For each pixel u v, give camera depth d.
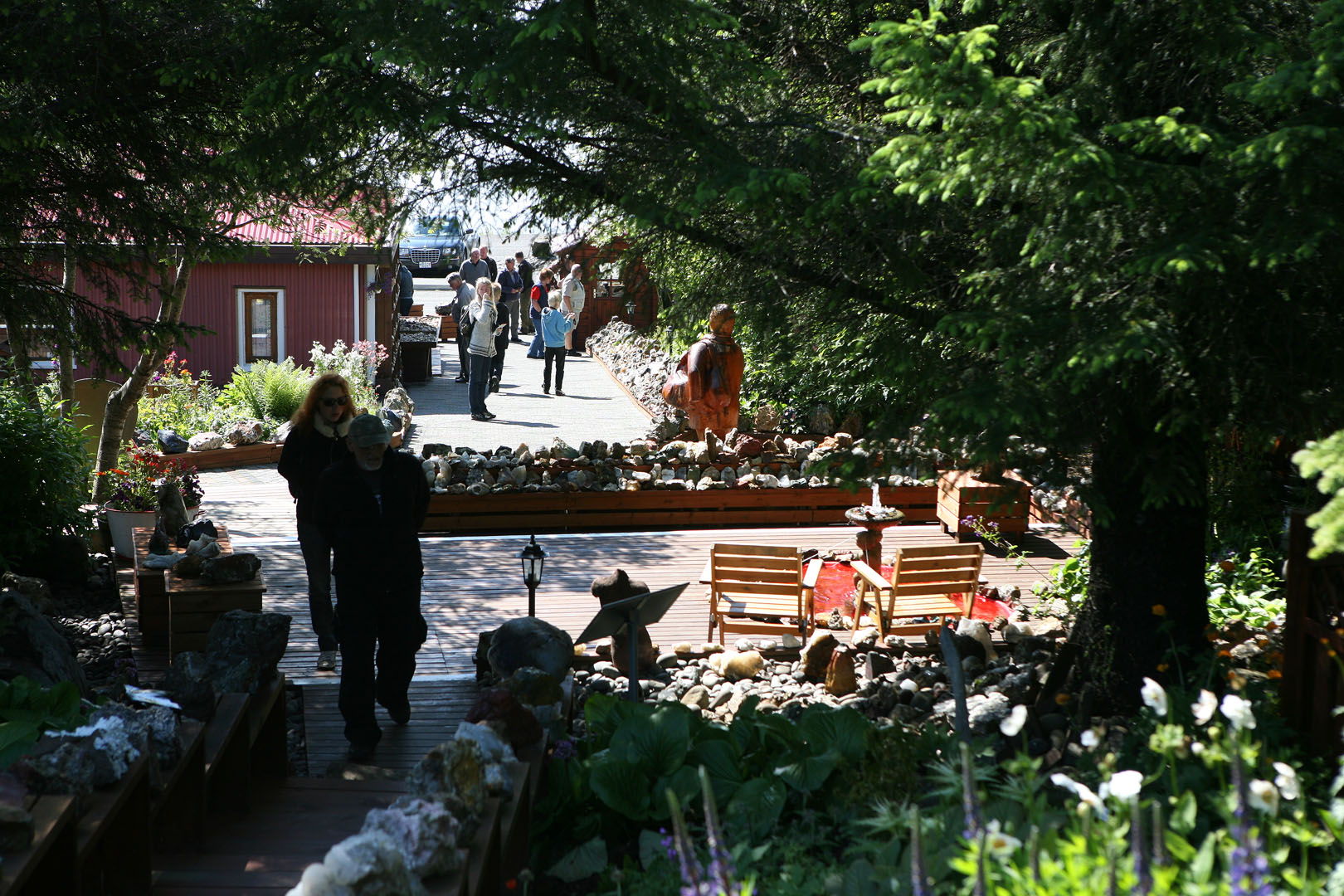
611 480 13.85
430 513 13.25
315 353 20.80
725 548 9.23
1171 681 6.80
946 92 4.52
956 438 5.68
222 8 7.10
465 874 3.18
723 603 9.44
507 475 13.62
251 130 7.93
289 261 21.03
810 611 9.52
